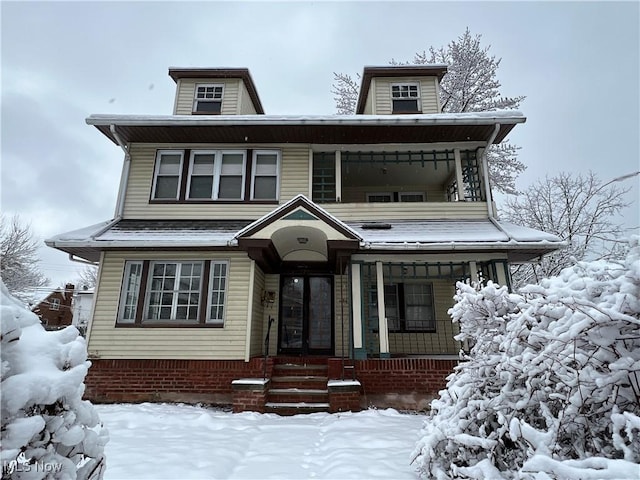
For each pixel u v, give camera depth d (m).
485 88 16.42
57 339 2.21
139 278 8.73
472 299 3.59
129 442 4.88
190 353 8.14
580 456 2.40
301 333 9.58
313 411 6.95
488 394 3.25
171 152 10.05
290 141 10.11
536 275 15.00
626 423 2.13
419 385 7.50
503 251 8.35
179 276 8.80
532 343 2.92
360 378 7.55
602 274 2.81
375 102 11.34
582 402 2.43
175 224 9.20
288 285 9.94
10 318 1.88
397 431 5.38
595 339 2.52
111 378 7.98
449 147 10.14
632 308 2.47
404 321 10.42
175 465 3.98
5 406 1.75
